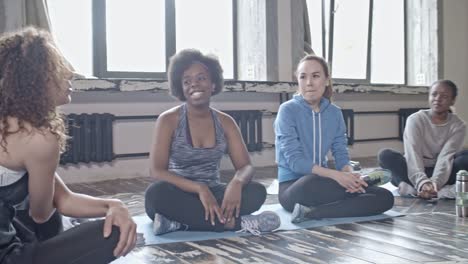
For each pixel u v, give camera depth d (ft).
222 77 7.45
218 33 16.07
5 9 11.48
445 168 9.23
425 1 20.08
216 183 7.44
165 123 7.12
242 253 5.82
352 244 6.16
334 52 18.66
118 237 3.82
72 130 12.39
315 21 18.13
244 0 16.10
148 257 5.72
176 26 15.28
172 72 7.22
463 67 20.89
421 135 9.52
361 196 7.68
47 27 12.00
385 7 19.94
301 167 7.82
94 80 12.33
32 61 3.49
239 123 15.07
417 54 20.39
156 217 6.73
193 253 5.85
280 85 15.39
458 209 7.76
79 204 4.18
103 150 12.90
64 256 3.70
